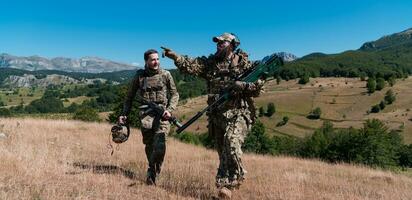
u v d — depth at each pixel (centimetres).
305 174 1127
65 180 677
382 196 861
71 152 1060
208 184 793
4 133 1266
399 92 18025
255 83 659
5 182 621
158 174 756
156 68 750
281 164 1428
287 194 765
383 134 5988
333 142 6253
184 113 13988
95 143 1395
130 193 645
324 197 793
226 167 663
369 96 17550
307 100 17675
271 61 666
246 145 7250
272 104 15975
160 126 743
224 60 685
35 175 678
